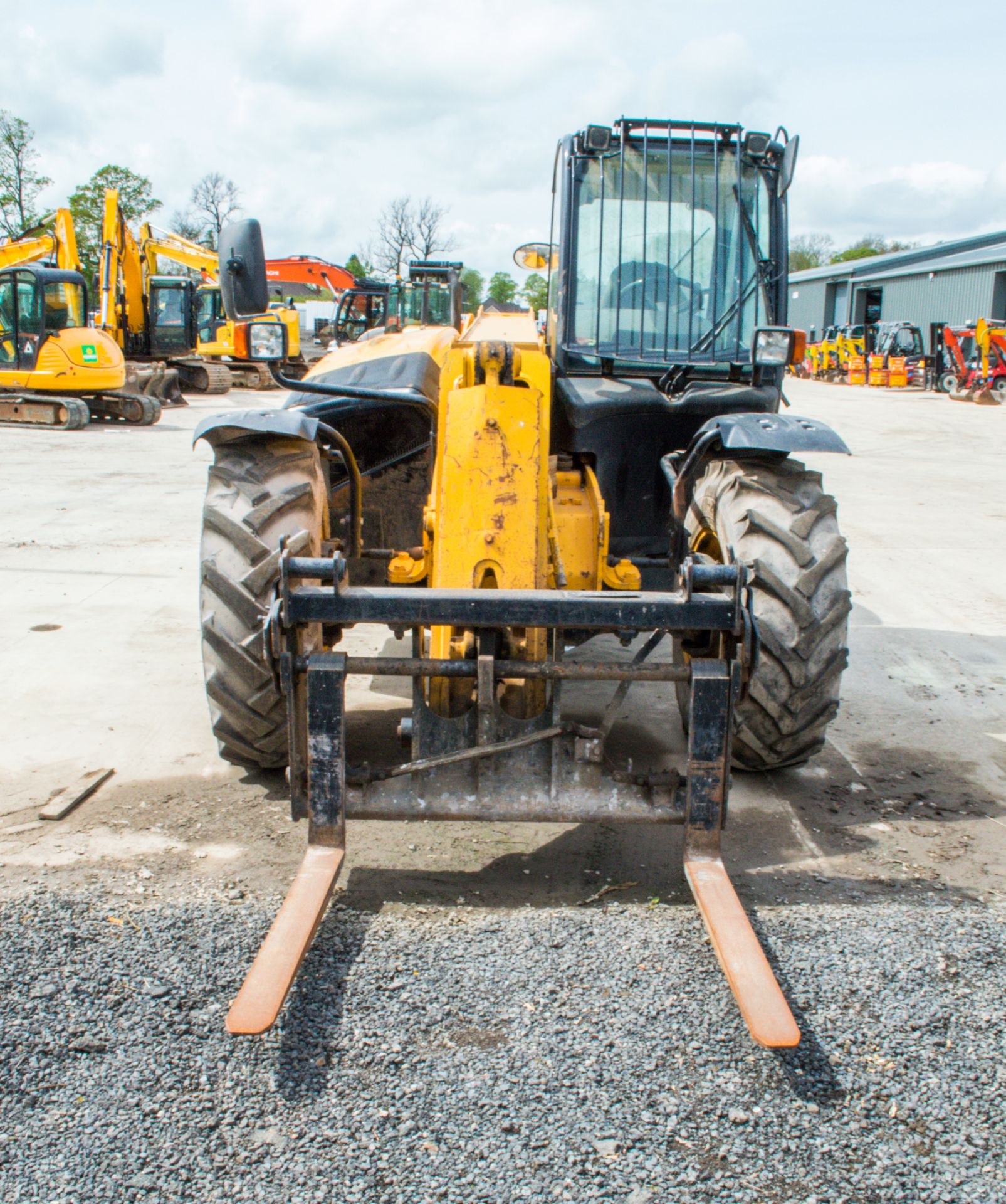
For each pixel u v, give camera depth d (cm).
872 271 5088
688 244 464
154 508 1020
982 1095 237
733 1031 256
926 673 577
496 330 527
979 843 375
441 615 295
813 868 352
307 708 307
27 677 533
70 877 334
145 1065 241
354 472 432
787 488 393
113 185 5556
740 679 297
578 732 316
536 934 297
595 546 397
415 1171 212
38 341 1764
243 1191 207
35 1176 210
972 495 1223
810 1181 212
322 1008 262
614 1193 208
